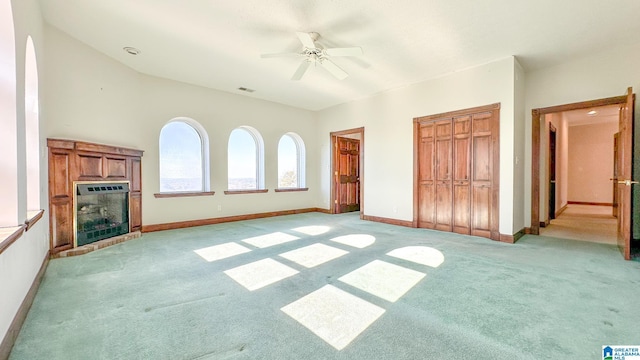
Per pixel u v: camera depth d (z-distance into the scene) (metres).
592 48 3.79
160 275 2.74
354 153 7.69
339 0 2.73
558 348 1.59
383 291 2.37
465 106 4.52
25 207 2.00
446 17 3.03
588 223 5.69
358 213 7.27
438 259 3.25
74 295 2.29
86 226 3.73
